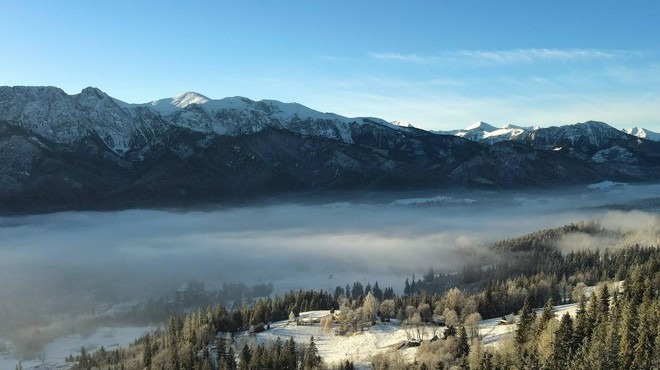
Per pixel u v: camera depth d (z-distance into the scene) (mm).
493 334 169000
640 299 141125
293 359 162750
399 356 155750
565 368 119625
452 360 147875
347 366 155500
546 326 139000
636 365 113250
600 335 123000
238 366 167625
